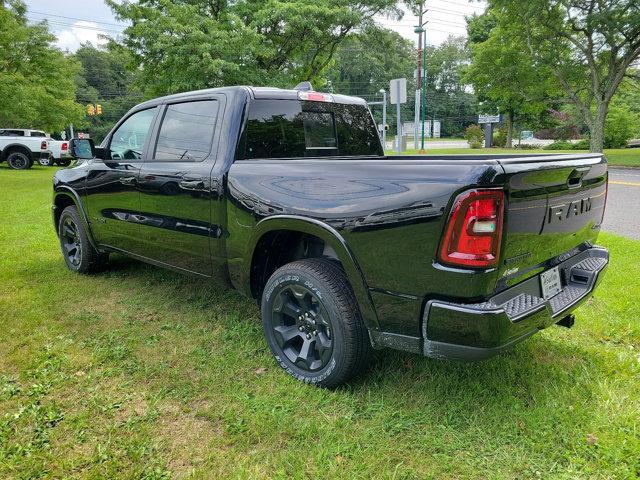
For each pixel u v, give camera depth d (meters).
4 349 3.07
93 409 2.43
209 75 16.39
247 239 2.87
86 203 4.34
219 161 3.07
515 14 18.33
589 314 3.56
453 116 92.62
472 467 2.04
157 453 2.12
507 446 2.17
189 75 16.42
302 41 19.69
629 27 16.45
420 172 2.12
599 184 2.81
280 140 3.31
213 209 3.08
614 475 1.98
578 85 19.67
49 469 2.01
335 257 2.77
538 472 2.01
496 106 38.94
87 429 2.28
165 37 16.08
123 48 18.50
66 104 27.72
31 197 10.23
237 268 3.03
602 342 3.19
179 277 4.58
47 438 2.20
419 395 2.56
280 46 19.98
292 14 17.91
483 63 21.25
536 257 2.30
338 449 2.13
